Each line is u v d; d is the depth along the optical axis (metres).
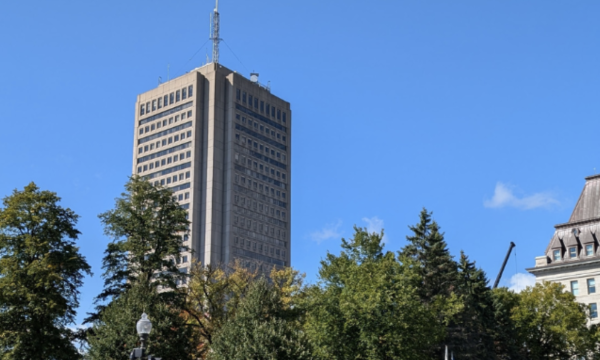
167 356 61.12
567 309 92.44
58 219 67.38
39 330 62.66
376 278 64.88
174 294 68.81
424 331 65.31
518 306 92.38
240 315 60.66
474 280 87.69
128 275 68.38
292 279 77.00
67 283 66.25
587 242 124.38
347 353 63.00
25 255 64.44
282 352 57.28
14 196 66.81
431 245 82.38
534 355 90.06
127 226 69.94
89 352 59.94
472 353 75.69
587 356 95.19
